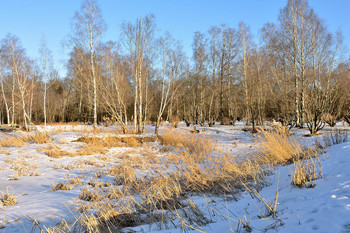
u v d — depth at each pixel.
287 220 2.65
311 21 20.31
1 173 7.66
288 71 22.47
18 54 22.16
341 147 6.45
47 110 41.38
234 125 27.73
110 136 15.77
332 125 23.50
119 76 18.80
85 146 13.62
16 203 4.79
